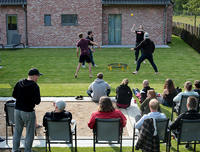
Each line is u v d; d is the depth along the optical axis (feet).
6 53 54.85
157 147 15.21
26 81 15.55
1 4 61.57
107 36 66.44
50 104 25.34
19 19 64.08
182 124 15.66
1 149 17.35
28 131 15.88
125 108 24.35
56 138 16.22
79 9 62.95
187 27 75.92
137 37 43.60
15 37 61.62
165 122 15.65
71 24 63.77
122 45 65.87
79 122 21.38
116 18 65.87
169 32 69.56
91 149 17.15
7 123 17.90
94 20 63.57
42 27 63.72
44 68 41.34
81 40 34.86
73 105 25.04
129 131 19.88
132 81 33.76
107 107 16.20
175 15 161.38
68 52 56.13
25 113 15.42
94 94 25.41
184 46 64.49
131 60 47.78
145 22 65.41
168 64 44.52
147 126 15.19
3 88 30.50
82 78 35.45
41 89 30.19
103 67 42.24
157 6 64.49
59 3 62.64
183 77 36.01
